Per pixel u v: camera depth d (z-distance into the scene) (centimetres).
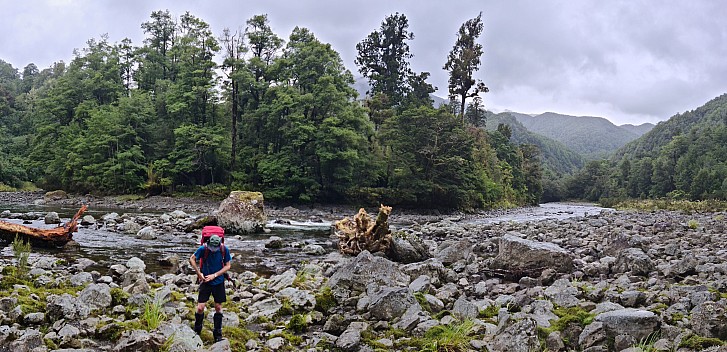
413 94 8538
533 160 12544
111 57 6906
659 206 7481
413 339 741
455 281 1262
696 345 626
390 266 1085
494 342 698
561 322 748
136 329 693
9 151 8431
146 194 5394
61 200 4941
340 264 1418
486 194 6938
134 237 2105
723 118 19100
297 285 1132
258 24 6025
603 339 683
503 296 989
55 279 1064
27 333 635
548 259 1323
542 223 3347
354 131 5428
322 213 4747
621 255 1364
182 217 3061
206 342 718
